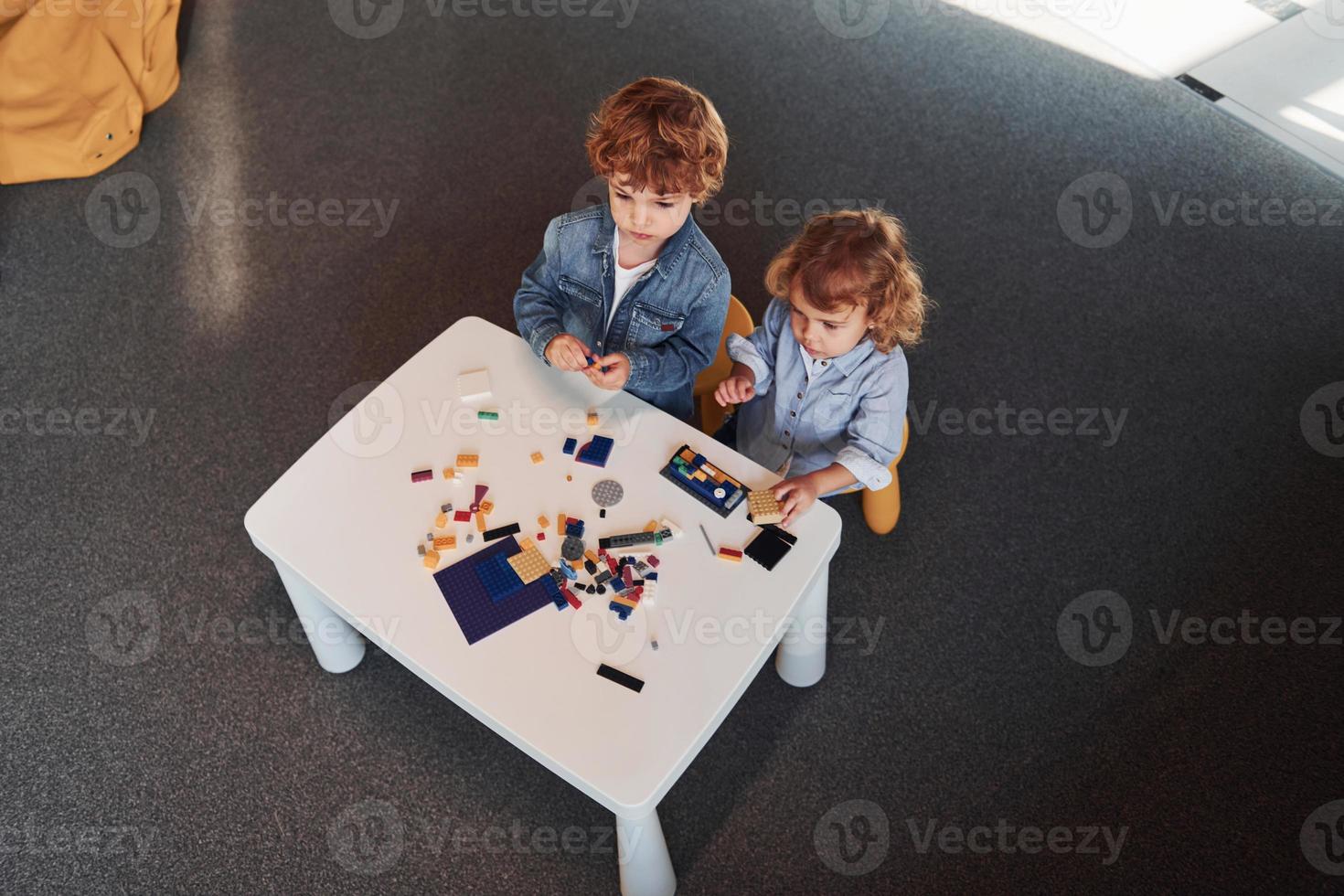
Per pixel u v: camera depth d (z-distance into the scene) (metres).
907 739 1.69
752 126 2.56
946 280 2.27
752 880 1.55
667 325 1.56
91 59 2.35
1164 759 1.65
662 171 1.31
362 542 1.34
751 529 1.36
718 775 1.65
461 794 1.63
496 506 1.37
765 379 1.60
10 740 1.66
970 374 2.12
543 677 1.23
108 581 1.84
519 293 1.60
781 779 1.65
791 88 2.65
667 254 1.47
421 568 1.32
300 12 2.83
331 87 2.65
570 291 1.58
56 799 1.61
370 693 1.72
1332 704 1.70
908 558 1.89
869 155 2.50
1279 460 1.99
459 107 2.61
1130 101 2.62
